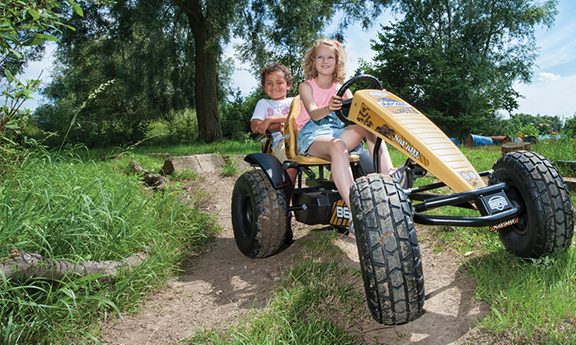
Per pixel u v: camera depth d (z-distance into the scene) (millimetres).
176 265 3031
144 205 3430
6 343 1789
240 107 23750
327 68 2998
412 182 2678
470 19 23656
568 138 5988
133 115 19391
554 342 1621
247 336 1937
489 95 21578
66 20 14305
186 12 15789
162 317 2314
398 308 1703
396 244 1686
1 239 2156
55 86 16984
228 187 5996
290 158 3053
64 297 2176
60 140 14922
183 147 14734
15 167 3158
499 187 2150
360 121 2477
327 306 2238
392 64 21469
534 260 2186
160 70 17297
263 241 2982
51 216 2512
